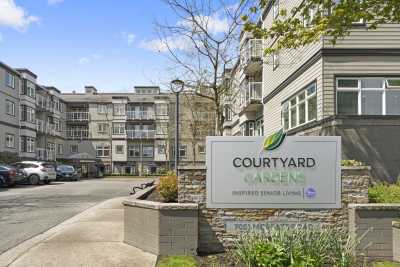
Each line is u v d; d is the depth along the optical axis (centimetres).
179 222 761
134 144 6506
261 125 2753
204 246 789
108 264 696
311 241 676
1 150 3991
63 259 721
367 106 1341
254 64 2494
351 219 777
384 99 1339
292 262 621
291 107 1767
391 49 1341
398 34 1344
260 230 762
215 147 805
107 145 6531
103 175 5553
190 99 3167
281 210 799
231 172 802
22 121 4506
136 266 687
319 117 1375
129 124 6538
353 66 1345
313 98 1461
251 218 797
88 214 1249
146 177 5359
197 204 769
